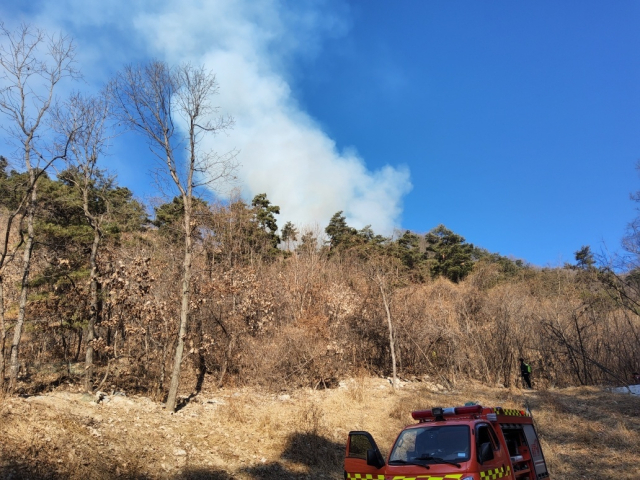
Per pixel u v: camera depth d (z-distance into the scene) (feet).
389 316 79.92
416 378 81.97
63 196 63.67
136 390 56.75
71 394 46.65
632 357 76.02
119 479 32.71
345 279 103.86
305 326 75.97
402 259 163.63
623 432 46.34
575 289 115.44
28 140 48.29
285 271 109.09
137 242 76.84
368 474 24.86
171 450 39.34
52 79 48.96
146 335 59.31
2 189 55.88
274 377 66.13
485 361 80.59
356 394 66.18
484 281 140.26
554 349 81.41
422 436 25.71
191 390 61.82
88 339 50.08
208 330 69.41
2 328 44.80
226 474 37.19
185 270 54.19
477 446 23.86
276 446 45.16
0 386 42.01
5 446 30.68
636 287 77.20
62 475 30.42
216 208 107.76
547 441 47.67
